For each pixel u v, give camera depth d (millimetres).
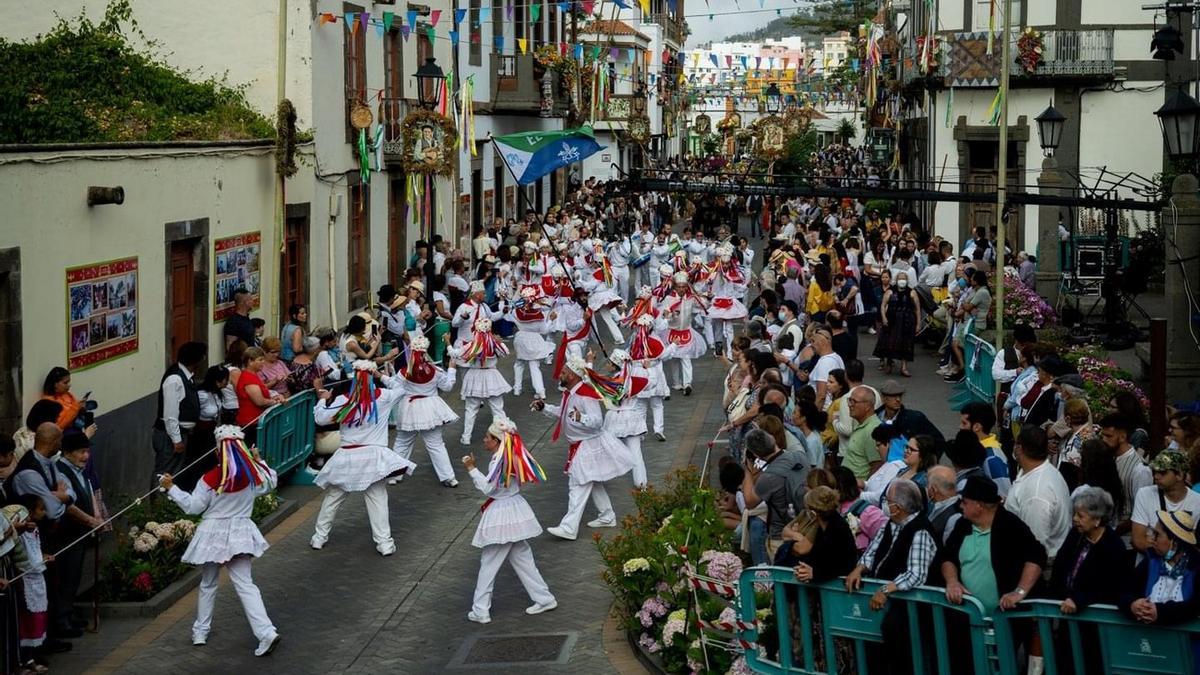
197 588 14617
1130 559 8938
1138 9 38875
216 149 20156
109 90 22297
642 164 64875
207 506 12625
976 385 21516
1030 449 10398
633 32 65125
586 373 15953
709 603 11406
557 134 30500
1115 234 27094
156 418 17406
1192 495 9695
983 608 8984
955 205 41281
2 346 14758
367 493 15648
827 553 9789
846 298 27359
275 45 24625
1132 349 24812
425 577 14883
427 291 26875
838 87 92750
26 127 20125
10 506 11625
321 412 15672
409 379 18484
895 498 9625
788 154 65625
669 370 27719
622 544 13383
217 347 20422
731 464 12391
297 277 24578
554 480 19000
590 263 29562
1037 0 39344
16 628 11602
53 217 15562
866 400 13484
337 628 13344
